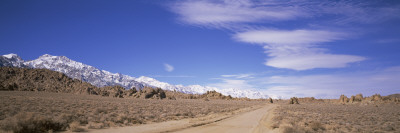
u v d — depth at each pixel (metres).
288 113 51.25
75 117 25.16
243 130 24.56
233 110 64.69
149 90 145.38
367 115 47.62
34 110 28.75
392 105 114.31
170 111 45.94
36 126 16.94
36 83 154.50
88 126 20.70
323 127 25.30
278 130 23.08
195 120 32.25
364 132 23.39
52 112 28.55
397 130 25.09
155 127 23.81
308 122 31.67
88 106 43.22
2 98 48.56
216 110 57.94
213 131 22.91
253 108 82.06
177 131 21.83
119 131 20.23
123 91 158.38
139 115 32.94
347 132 23.20
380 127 27.03
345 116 44.16
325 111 61.06
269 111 63.03
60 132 17.92
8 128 15.68
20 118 17.64
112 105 50.94
